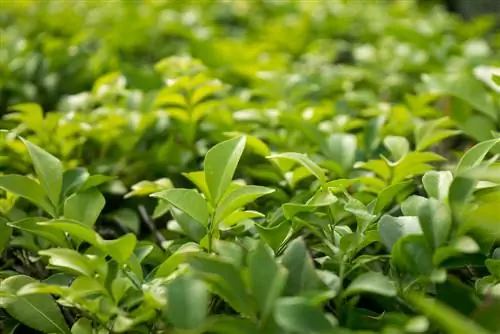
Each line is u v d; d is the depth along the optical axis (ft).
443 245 1.73
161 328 1.72
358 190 2.07
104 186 2.27
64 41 3.89
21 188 1.93
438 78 2.38
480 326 1.62
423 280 1.72
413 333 1.62
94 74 3.18
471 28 4.02
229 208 1.80
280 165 2.10
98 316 1.70
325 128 2.44
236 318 1.65
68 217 1.91
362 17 4.50
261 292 1.62
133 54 3.72
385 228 1.76
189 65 2.69
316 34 4.18
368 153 2.31
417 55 3.24
